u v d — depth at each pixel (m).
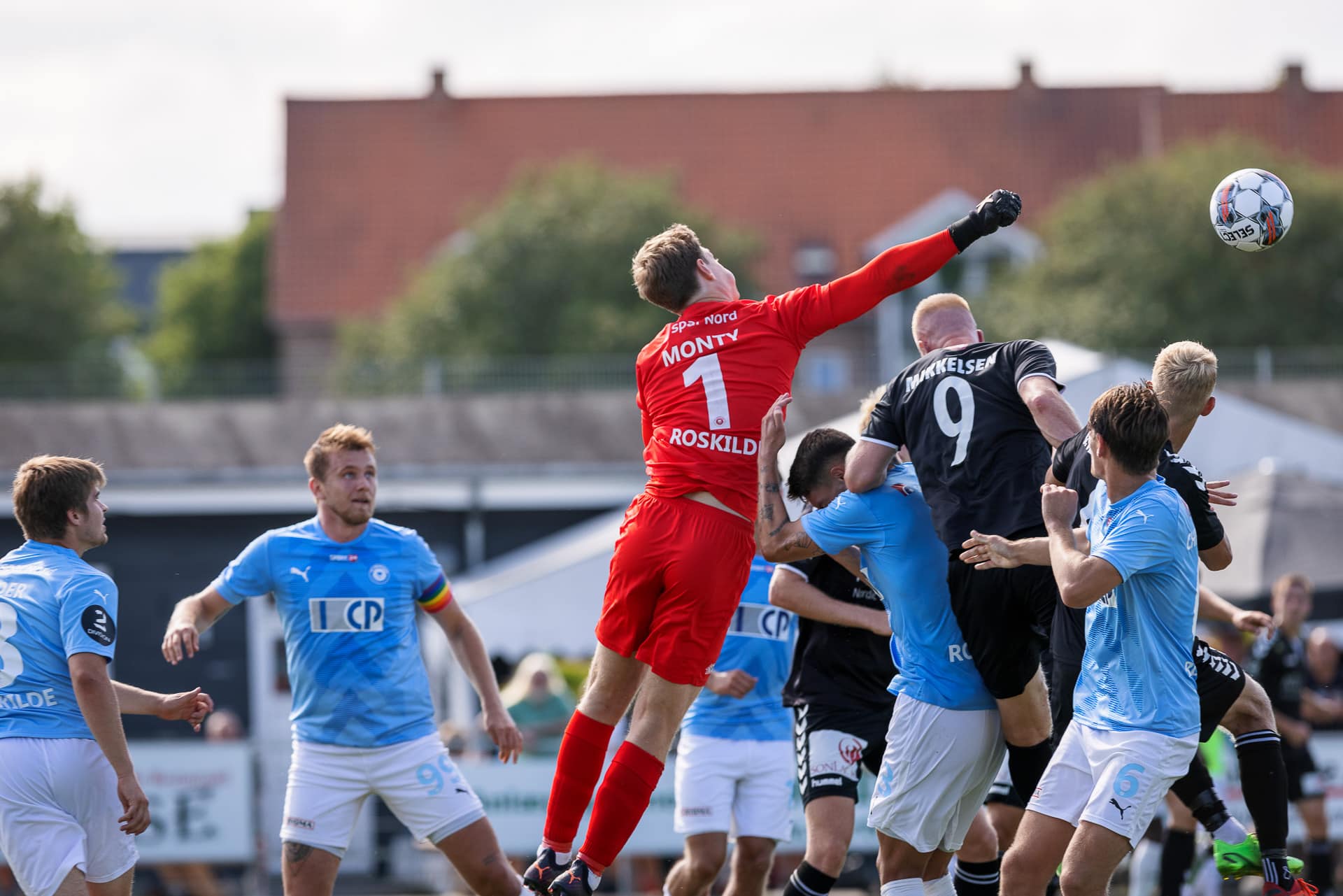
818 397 41.34
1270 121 89.50
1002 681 10.67
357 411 41.84
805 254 84.62
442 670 28.41
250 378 45.72
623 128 90.06
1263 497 23.62
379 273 85.50
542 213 68.00
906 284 9.85
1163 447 10.02
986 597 10.52
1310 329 62.03
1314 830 19.61
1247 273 62.75
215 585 13.13
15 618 11.75
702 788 14.79
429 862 25.67
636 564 10.02
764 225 85.88
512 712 23.84
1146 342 60.44
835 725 13.05
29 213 85.19
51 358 82.94
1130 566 9.76
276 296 84.94
